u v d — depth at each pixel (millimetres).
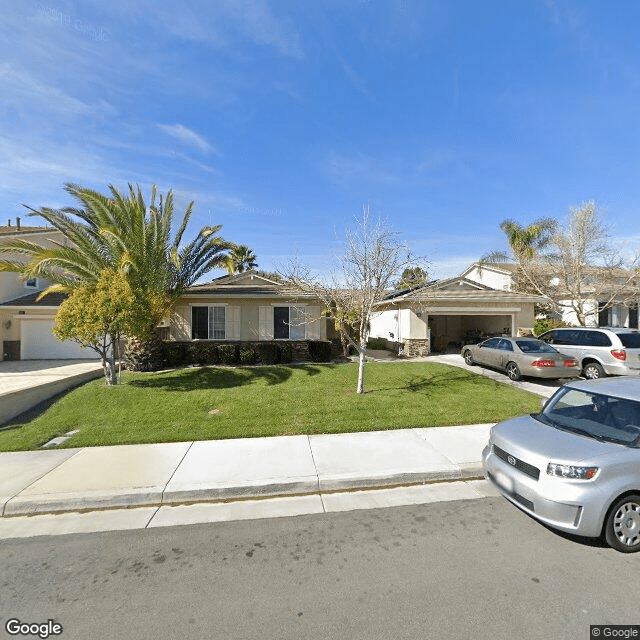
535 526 3924
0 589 3082
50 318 17859
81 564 3402
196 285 17469
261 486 4785
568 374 10523
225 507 4492
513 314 17375
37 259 9984
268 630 2586
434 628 2564
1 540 3844
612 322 21922
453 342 23422
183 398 8914
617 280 20125
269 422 7254
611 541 3430
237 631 2584
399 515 4211
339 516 4215
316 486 4887
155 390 9648
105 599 2936
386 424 7078
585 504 3375
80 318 9328
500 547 3533
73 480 4969
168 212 12945
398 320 18391
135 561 3430
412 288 14344
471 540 3664
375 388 9883
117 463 5520
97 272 11148
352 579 3105
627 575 3104
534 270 20125
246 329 16344
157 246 12602
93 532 3967
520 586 2975
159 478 5000
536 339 12078
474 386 10109
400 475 5055
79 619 2732
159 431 6832
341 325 9914
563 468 3547
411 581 3064
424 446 6055
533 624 2588
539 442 3988
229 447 6125
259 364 14836
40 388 9102
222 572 3238
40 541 3803
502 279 25203
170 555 3516
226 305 16281
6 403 7773
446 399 8789
